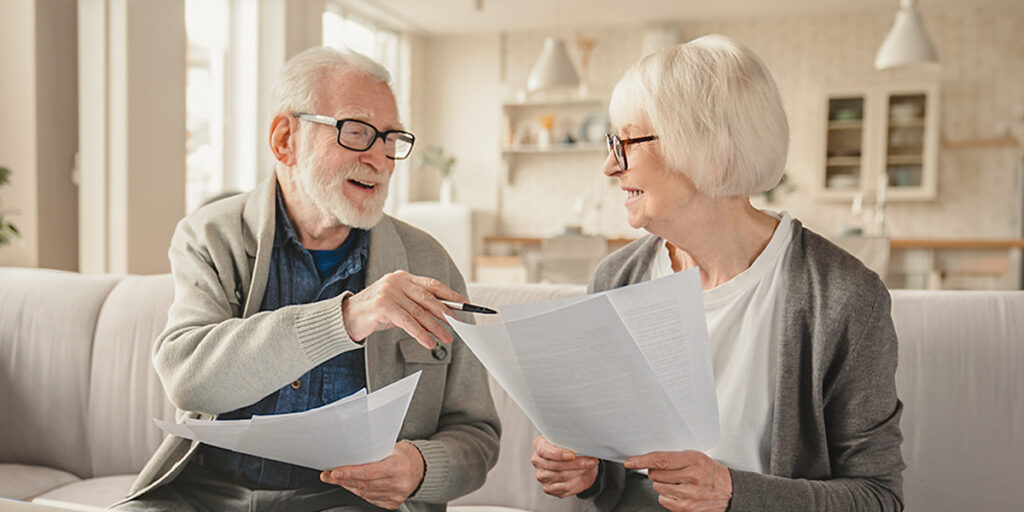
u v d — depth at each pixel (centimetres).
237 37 465
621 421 83
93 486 165
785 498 94
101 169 338
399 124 127
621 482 115
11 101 325
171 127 363
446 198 700
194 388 108
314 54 125
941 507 137
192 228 128
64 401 179
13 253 329
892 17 633
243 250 125
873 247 383
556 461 103
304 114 122
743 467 110
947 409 138
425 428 125
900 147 627
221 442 89
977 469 136
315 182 121
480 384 133
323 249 130
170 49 361
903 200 636
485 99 730
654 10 634
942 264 475
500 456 158
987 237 628
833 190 640
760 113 101
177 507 111
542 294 163
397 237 134
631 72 109
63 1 336
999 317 140
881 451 101
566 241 459
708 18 660
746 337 109
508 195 730
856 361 102
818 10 632
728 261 112
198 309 118
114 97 337
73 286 186
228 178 469
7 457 182
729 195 104
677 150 102
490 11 643
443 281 136
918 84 617
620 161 108
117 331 179
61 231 339
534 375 82
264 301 124
